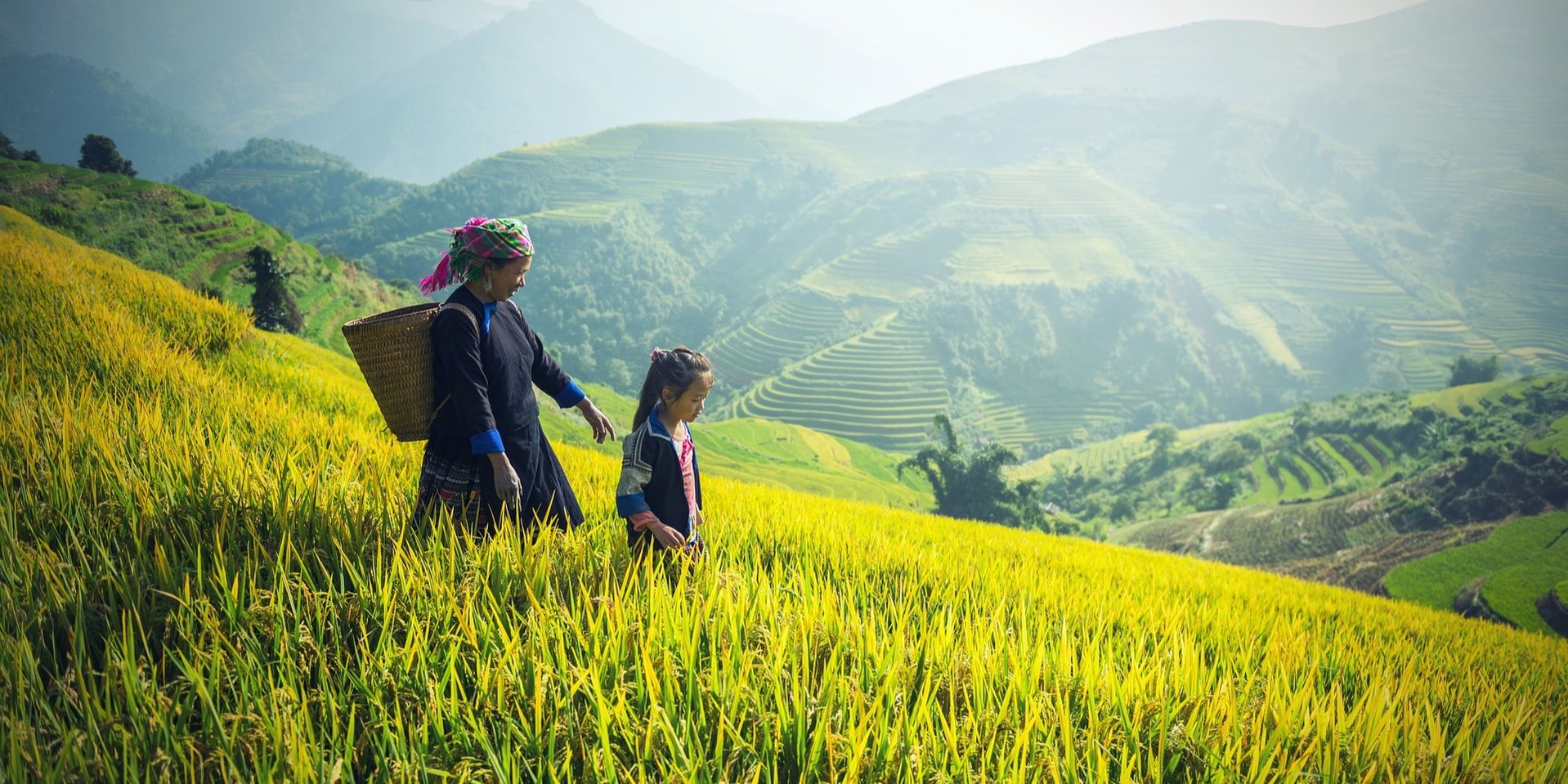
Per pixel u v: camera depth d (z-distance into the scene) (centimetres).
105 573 272
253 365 950
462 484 349
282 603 265
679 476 367
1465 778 301
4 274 955
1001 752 248
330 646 261
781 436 16288
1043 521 9088
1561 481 9169
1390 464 13000
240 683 227
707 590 334
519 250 331
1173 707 306
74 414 427
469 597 285
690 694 252
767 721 242
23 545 279
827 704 254
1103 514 14038
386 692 241
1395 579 8344
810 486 12188
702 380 357
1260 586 1260
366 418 833
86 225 9006
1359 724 328
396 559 296
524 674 254
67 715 211
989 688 286
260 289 5941
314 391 909
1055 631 429
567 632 282
